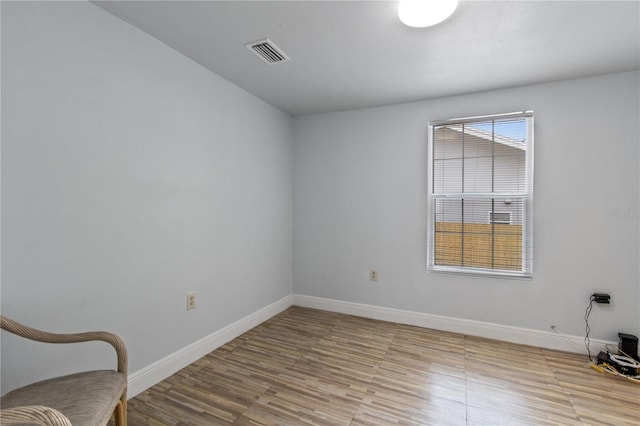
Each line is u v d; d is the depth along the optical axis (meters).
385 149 3.13
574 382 2.01
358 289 3.27
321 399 1.82
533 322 2.58
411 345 2.55
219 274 2.51
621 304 2.34
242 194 2.77
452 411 1.71
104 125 1.67
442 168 2.92
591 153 2.40
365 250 3.23
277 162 3.30
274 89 2.73
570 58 2.11
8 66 1.31
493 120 2.70
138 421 1.62
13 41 1.32
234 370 2.14
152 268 1.95
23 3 1.35
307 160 3.51
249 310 2.88
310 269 3.52
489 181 2.74
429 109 2.94
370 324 3.03
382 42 1.93
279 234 3.36
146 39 1.88
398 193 3.08
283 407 1.74
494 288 2.71
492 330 2.71
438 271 2.89
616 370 2.10
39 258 1.42
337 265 3.37
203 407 1.74
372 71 2.35
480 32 1.80
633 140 2.29
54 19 1.45
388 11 1.62
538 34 1.82
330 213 3.39
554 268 2.51
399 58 2.14
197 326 2.30
